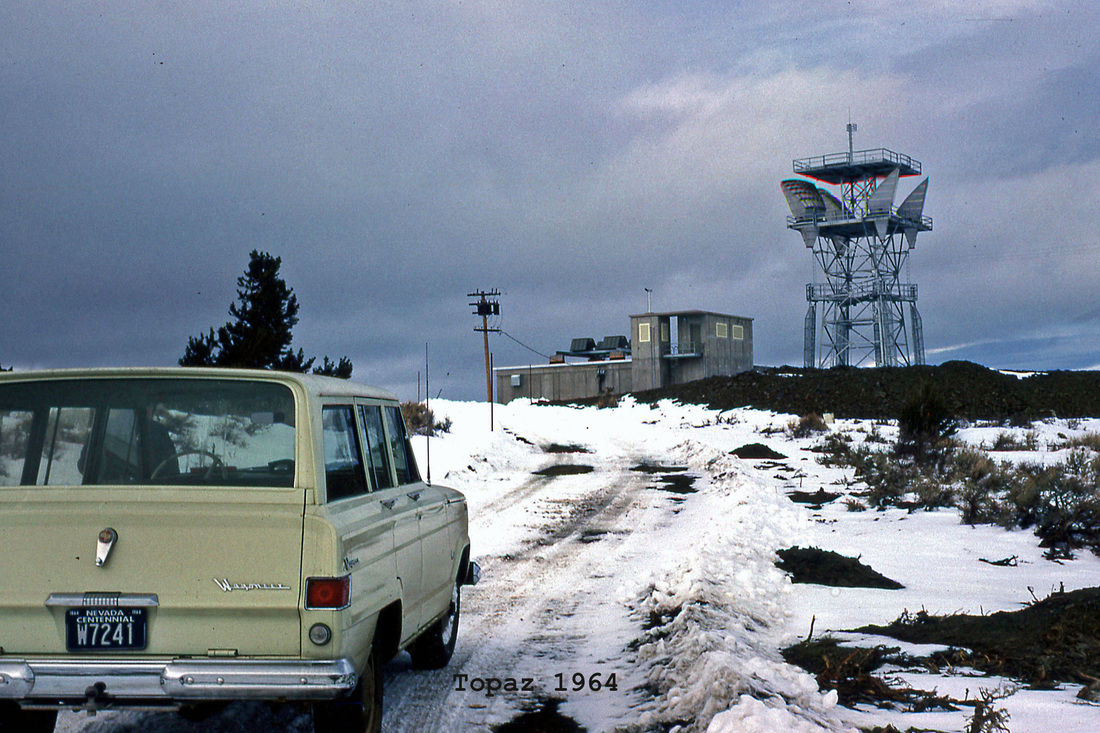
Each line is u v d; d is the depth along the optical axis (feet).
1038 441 115.03
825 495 63.67
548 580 38.60
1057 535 42.88
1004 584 34.32
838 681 21.58
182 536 14.83
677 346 242.99
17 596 14.73
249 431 15.97
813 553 38.81
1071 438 114.21
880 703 20.07
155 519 14.83
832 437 114.73
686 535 50.03
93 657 14.61
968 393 171.32
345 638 15.03
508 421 145.07
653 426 148.77
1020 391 172.04
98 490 15.40
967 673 22.30
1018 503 49.47
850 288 266.57
